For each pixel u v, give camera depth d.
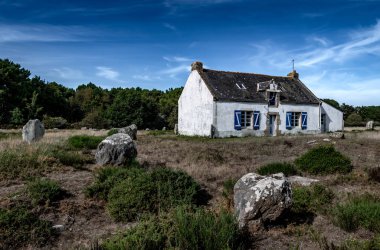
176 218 5.34
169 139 22.89
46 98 52.31
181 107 31.14
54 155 11.04
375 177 9.20
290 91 31.91
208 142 20.16
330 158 10.40
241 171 10.45
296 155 14.53
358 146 16.83
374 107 65.12
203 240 4.84
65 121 42.62
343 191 8.04
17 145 12.65
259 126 28.30
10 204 6.53
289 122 29.97
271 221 5.93
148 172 8.11
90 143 15.14
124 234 5.10
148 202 6.80
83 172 9.72
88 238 5.66
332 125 33.78
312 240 5.47
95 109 60.25
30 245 5.37
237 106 27.20
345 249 4.85
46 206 6.73
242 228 5.43
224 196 7.61
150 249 4.69
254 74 32.38
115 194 7.08
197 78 28.41
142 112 52.44
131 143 10.79
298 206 6.66
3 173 8.78
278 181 5.99
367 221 5.84
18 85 48.53
